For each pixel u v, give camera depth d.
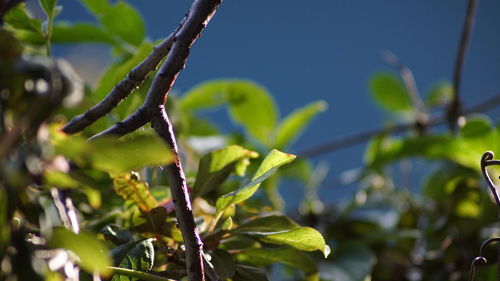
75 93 0.71
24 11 0.89
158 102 0.77
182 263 0.84
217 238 0.84
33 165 0.70
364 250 1.04
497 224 1.06
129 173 0.83
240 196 0.84
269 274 1.05
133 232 0.85
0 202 0.71
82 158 0.71
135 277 0.80
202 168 0.88
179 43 0.77
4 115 0.70
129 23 1.04
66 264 0.74
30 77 0.70
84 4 1.03
